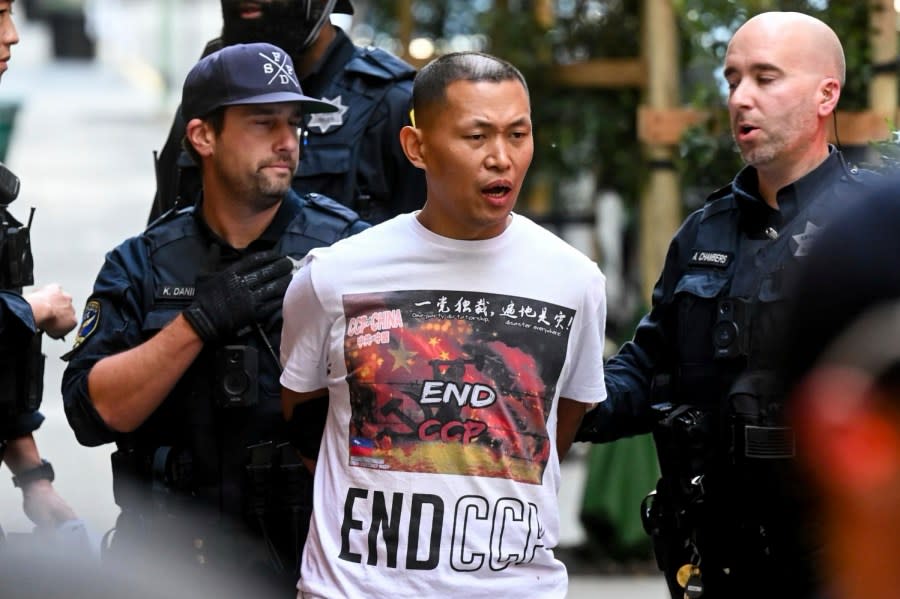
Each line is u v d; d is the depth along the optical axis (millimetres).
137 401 6488
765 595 6246
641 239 13844
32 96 43281
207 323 6438
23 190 29219
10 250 6891
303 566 5988
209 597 3408
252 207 6777
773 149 6359
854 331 2201
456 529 5730
